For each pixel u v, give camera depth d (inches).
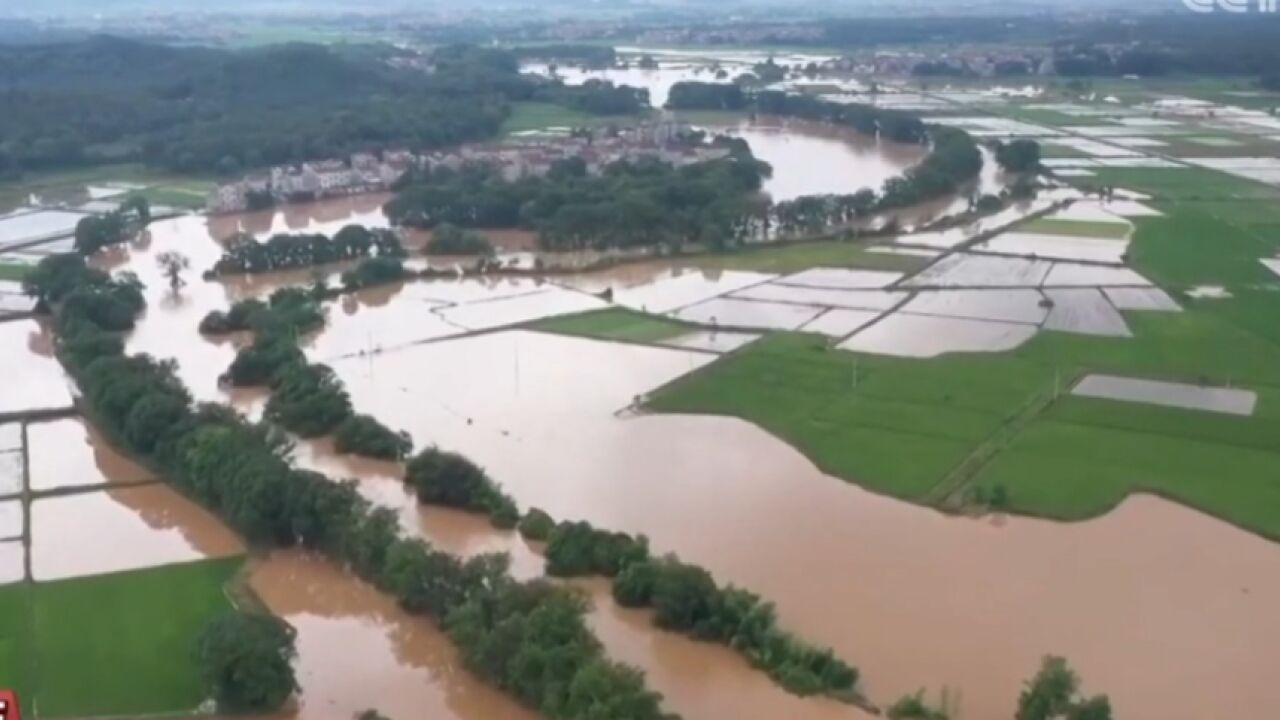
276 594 5036.9
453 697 4308.6
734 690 4247.0
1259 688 4173.2
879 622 4603.8
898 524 5408.5
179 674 4399.6
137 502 5959.6
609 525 5428.2
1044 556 5098.4
